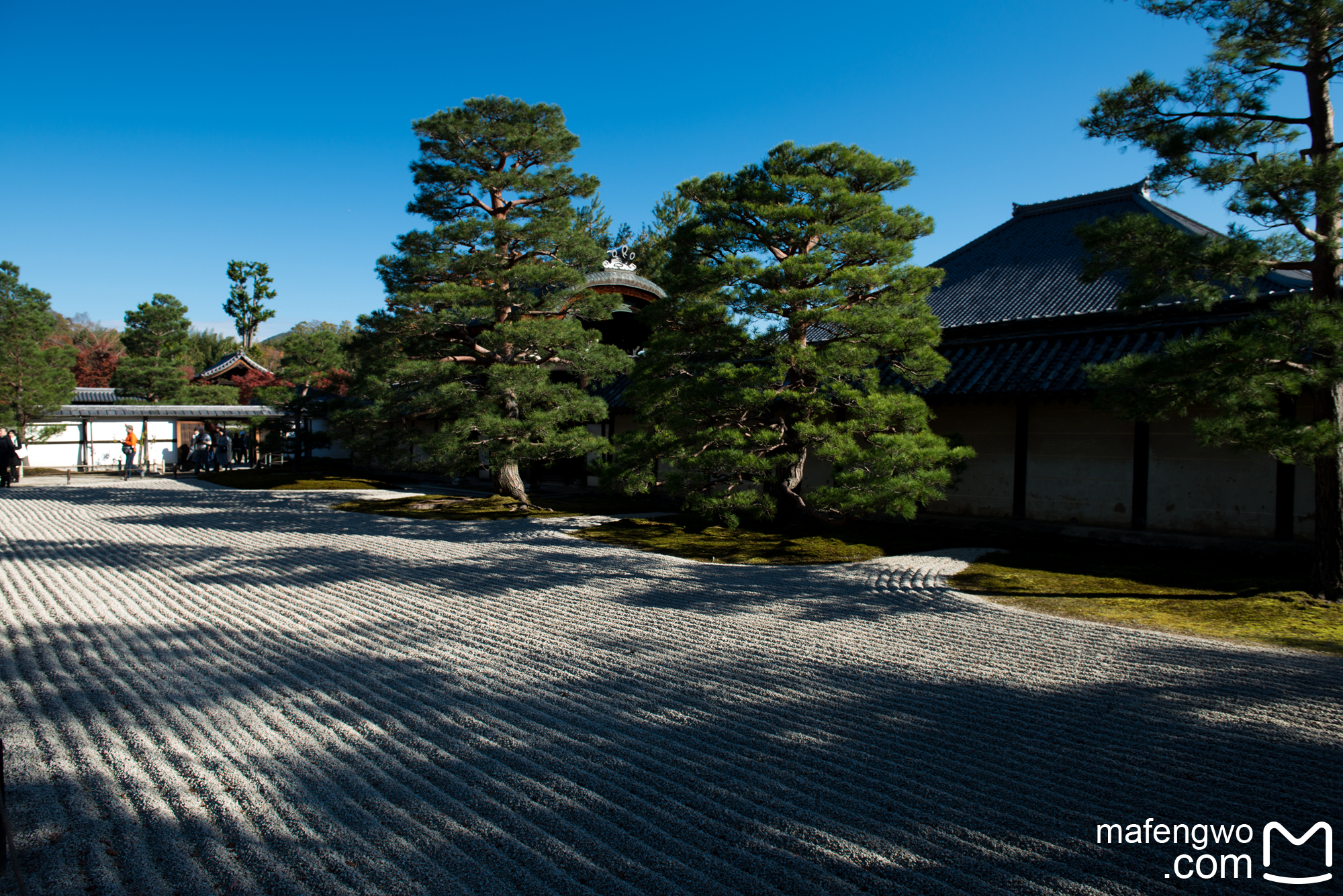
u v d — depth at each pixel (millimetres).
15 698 4957
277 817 3418
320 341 32156
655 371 12055
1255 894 2939
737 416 11758
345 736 4406
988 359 13867
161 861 3027
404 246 15797
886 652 6328
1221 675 5805
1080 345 13008
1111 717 4844
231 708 4836
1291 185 7352
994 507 14227
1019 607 8133
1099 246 8367
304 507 17438
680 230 11906
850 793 3754
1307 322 7348
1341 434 7379
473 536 13008
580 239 16234
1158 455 12312
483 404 15352
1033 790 3809
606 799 3658
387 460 16531
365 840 3230
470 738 4410
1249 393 7699
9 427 26812
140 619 7199
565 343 15836
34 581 9031
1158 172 8391
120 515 15797
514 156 17031
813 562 10820
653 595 8461
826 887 2941
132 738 4305
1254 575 9820
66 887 2834
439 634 6762
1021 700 5160
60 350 29484
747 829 3387
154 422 31188
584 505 18344
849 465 10367
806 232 11031
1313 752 4320
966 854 3201
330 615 7398
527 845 3221
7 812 3398
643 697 5145
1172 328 12242
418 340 16359
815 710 4926
